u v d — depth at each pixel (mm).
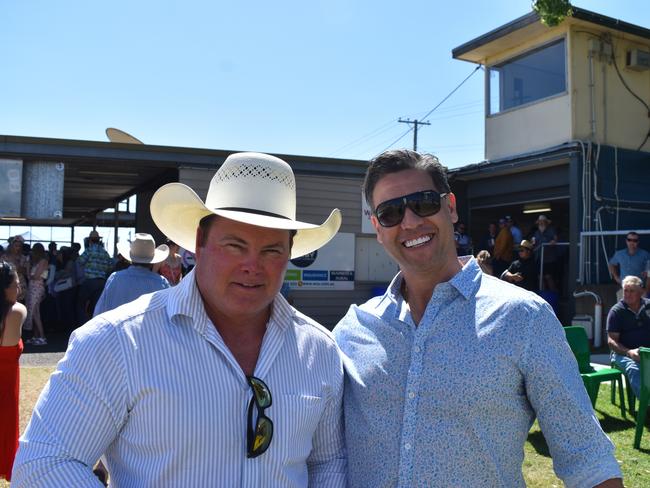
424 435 1739
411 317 1902
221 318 1844
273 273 1821
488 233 13875
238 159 1918
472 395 1700
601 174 11430
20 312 3891
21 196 10359
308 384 1873
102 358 1612
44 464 1490
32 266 10484
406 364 1842
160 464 1587
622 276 9938
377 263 12648
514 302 1753
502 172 12625
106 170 12039
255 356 1869
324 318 12055
